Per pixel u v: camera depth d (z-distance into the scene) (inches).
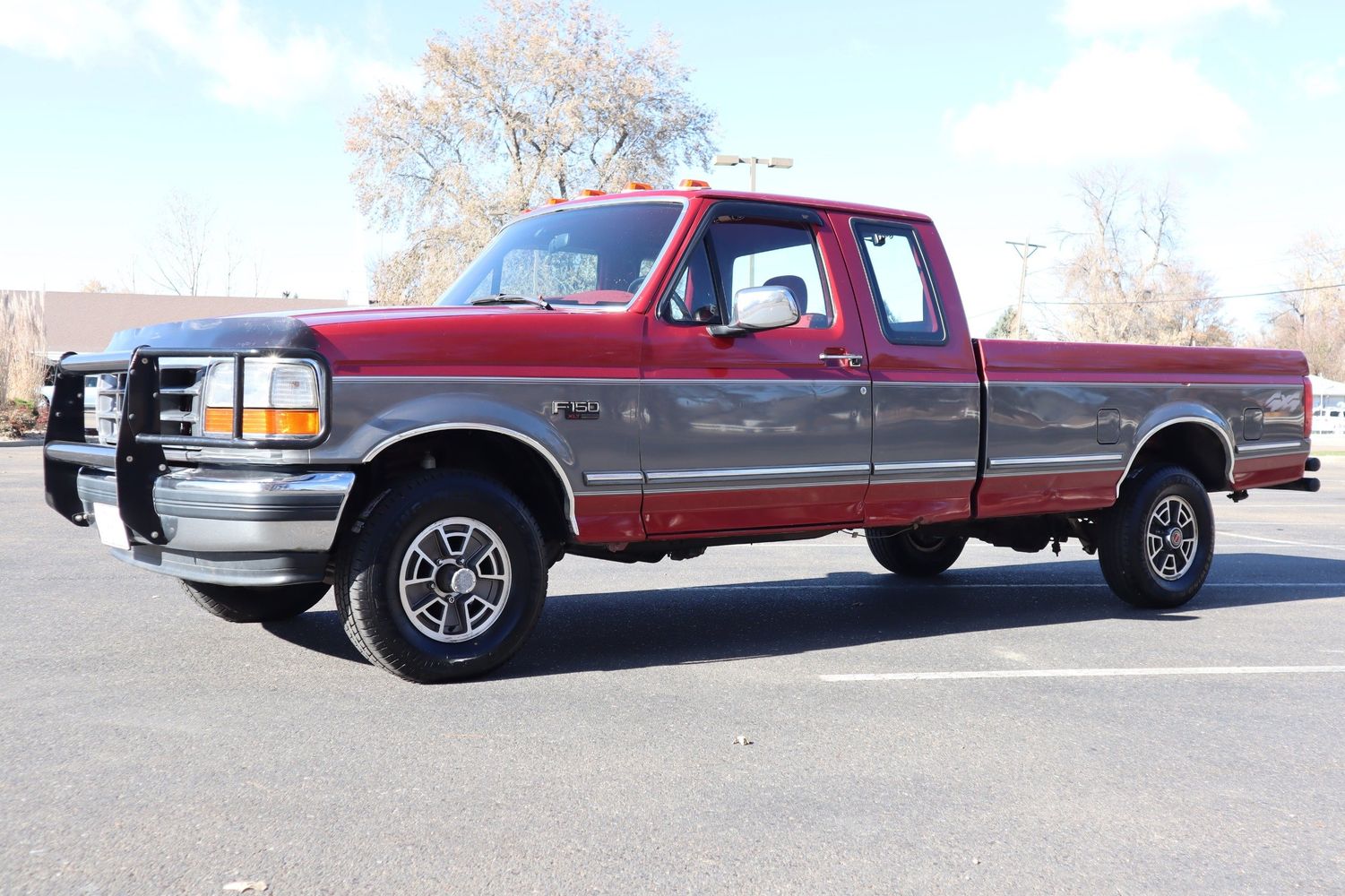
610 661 219.3
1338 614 286.7
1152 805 146.5
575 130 1672.0
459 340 193.5
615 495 208.7
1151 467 287.6
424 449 204.4
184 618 250.8
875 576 343.6
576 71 1683.1
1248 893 121.0
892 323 244.4
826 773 155.6
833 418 232.1
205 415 186.4
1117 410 274.8
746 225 231.0
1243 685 209.9
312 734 166.9
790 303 209.5
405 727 171.5
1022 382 258.7
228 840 127.8
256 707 180.2
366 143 1681.8
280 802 139.9
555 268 236.2
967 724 180.5
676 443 214.4
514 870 122.0
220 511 179.8
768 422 224.2
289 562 181.8
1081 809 144.3
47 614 254.8
